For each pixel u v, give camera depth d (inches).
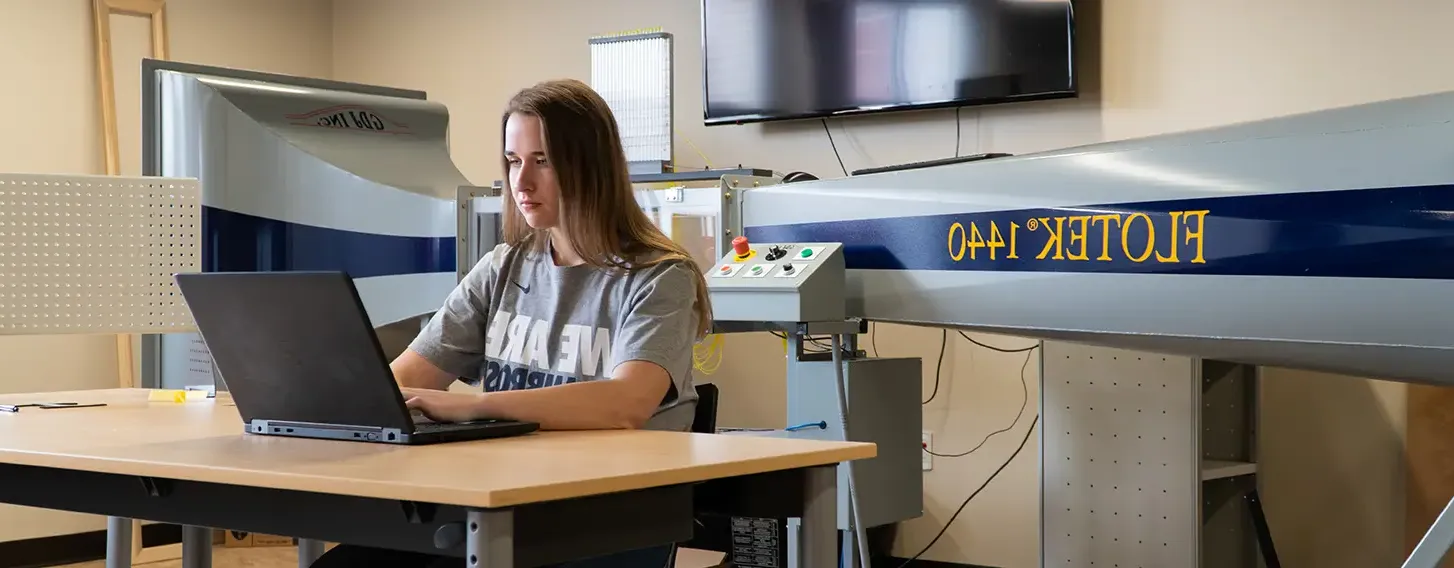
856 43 158.7
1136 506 125.1
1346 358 80.7
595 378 74.5
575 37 189.6
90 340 177.9
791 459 59.3
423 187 122.3
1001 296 101.0
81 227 96.3
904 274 109.5
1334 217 78.8
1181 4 142.2
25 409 85.3
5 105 167.3
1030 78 147.1
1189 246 87.2
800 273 111.1
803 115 163.2
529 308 78.5
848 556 116.0
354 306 59.3
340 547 74.7
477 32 199.5
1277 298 81.9
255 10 200.7
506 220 80.0
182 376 103.7
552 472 52.0
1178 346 91.0
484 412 67.6
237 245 113.0
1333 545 137.3
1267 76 137.5
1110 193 92.5
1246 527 132.2
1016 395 154.9
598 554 53.4
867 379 116.4
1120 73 145.7
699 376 176.7
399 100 125.5
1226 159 85.0
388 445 62.0
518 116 74.3
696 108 177.5
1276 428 140.6
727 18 168.6
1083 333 95.0
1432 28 128.6
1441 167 73.7
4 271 93.7
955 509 159.8
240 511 57.9
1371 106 78.5
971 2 150.3
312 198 116.3
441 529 50.8
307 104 118.6
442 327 81.3
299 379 65.0
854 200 114.3
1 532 168.7
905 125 159.6
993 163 101.8
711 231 130.0
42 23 171.8
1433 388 129.0
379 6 209.3
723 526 136.3
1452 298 73.2
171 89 113.4
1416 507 130.5
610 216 74.9
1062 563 129.9
